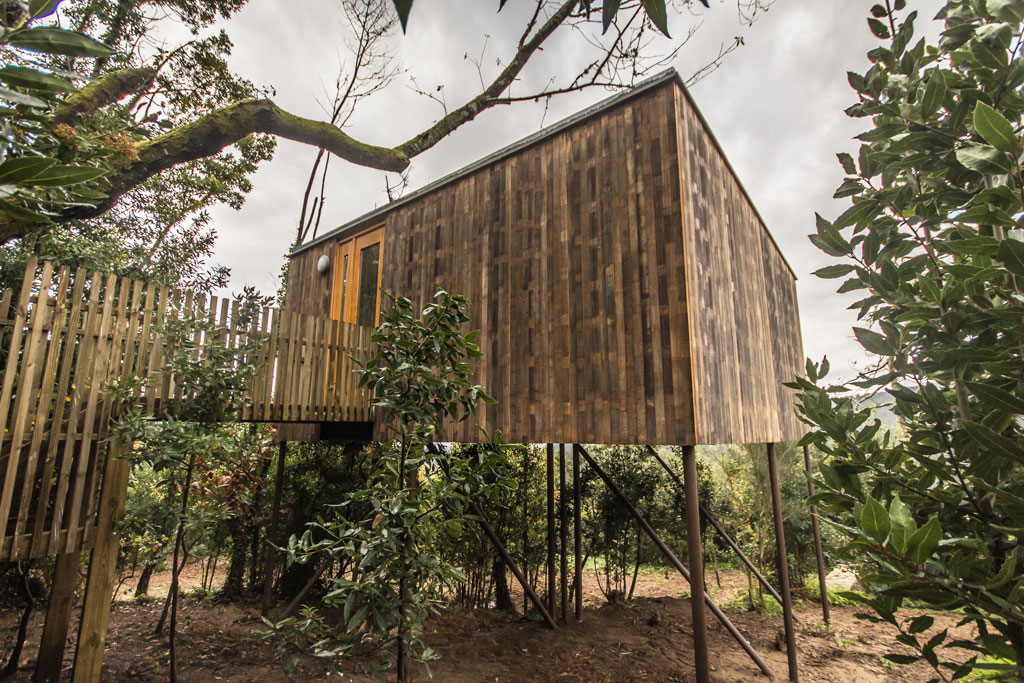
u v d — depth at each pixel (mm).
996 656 1061
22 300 3076
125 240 9648
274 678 4457
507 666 4977
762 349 5836
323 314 7438
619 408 4180
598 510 7688
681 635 5977
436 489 2299
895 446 1371
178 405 3740
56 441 3211
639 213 4316
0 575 4566
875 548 1016
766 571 7664
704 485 8219
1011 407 1066
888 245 1567
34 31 1061
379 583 2074
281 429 6945
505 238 5230
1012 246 1031
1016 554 1073
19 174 1090
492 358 5113
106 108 2895
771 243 6926
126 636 5551
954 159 1391
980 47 1241
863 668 5078
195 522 3848
